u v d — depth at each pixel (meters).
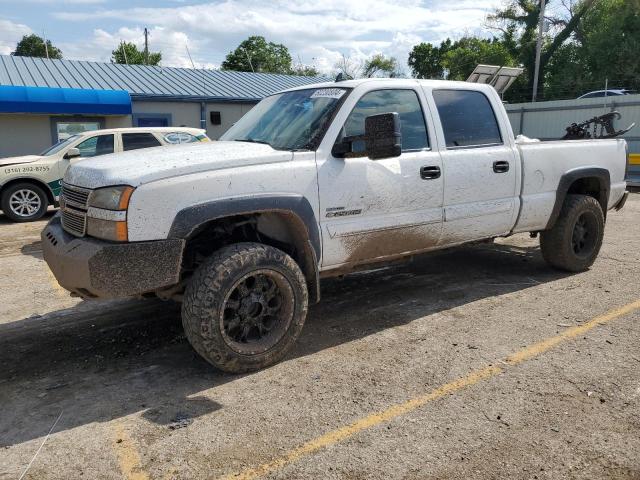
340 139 4.10
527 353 3.93
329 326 4.60
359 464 2.72
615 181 6.23
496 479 2.59
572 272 6.00
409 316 4.79
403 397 3.36
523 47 39.66
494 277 5.94
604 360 3.79
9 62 19.00
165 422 3.14
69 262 3.43
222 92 19.53
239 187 3.59
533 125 19.97
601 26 35.28
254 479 2.62
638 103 16.86
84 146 10.99
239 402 3.34
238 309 3.67
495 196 5.06
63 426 3.14
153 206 3.33
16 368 3.96
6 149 15.81
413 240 4.58
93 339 4.47
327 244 4.05
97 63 20.72
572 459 2.72
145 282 3.34
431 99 4.73
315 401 3.33
